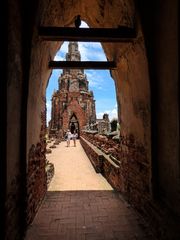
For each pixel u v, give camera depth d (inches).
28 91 155.9
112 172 304.5
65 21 248.4
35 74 178.5
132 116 209.2
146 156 173.2
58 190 285.7
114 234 167.3
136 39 170.6
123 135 246.2
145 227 173.8
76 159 578.2
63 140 1477.6
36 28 160.4
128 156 227.8
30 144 172.2
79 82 2138.3
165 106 144.8
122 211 210.8
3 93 118.3
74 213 208.4
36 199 202.7
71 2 217.0
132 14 169.6
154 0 154.4
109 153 381.1
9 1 121.3
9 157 126.2
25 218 155.3
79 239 161.0
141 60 170.4
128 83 210.5
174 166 134.7
